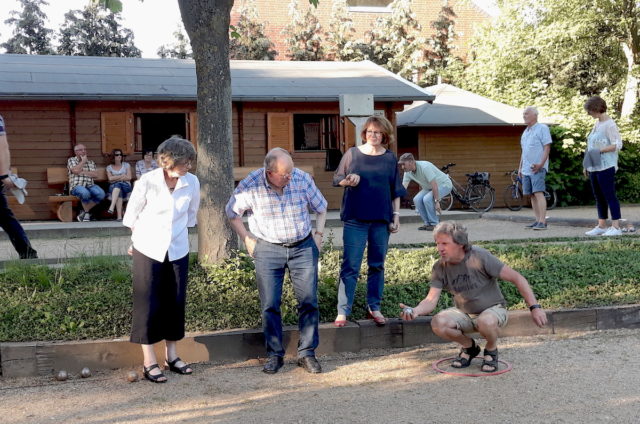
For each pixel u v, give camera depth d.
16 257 8.59
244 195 5.33
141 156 16.48
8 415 4.47
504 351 5.80
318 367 5.32
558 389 4.73
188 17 7.06
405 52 33.69
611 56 28.34
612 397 4.54
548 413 4.27
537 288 6.93
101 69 17.00
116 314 5.94
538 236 10.95
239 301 6.31
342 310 6.00
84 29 36.66
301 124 18.94
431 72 32.88
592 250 8.66
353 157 5.98
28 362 5.38
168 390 4.95
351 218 5.97
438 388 4.84
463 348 5.40
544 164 11.81
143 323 5.16
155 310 5.18
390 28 34.28
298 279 5.40
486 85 27.86
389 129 5.96
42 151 15.77
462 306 5.33
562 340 6.12
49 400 4.77
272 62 19.88
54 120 15.83
